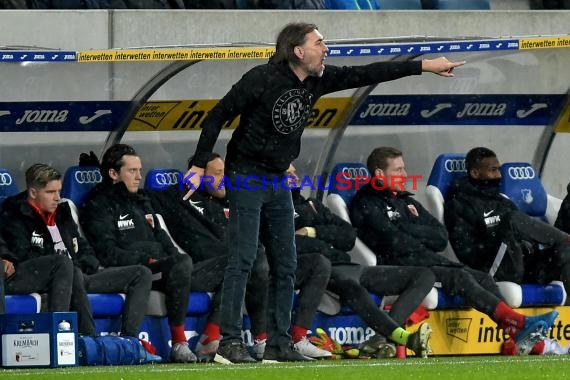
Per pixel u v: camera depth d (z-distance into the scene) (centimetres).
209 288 3300
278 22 4288
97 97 3625
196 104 3731
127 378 2383
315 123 3838
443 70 2889
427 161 3981
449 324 3516
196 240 3469
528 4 4888
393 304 3397
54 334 2853
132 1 4219
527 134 4053
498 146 4038
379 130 3931
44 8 4088
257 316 3259
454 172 3797
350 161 3906
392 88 3875
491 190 3716
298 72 2819
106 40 4112
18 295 3073
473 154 3719
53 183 3189
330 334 3409
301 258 3288
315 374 2444
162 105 3694
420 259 3541
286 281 2933
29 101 3572
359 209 3600
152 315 3259
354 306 3316
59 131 3612
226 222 3509
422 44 3444
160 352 3262
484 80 3959
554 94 4000
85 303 3095
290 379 2350
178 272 3197
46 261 3067
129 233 3369
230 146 2861
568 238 3619
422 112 3947
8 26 4012
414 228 3606
